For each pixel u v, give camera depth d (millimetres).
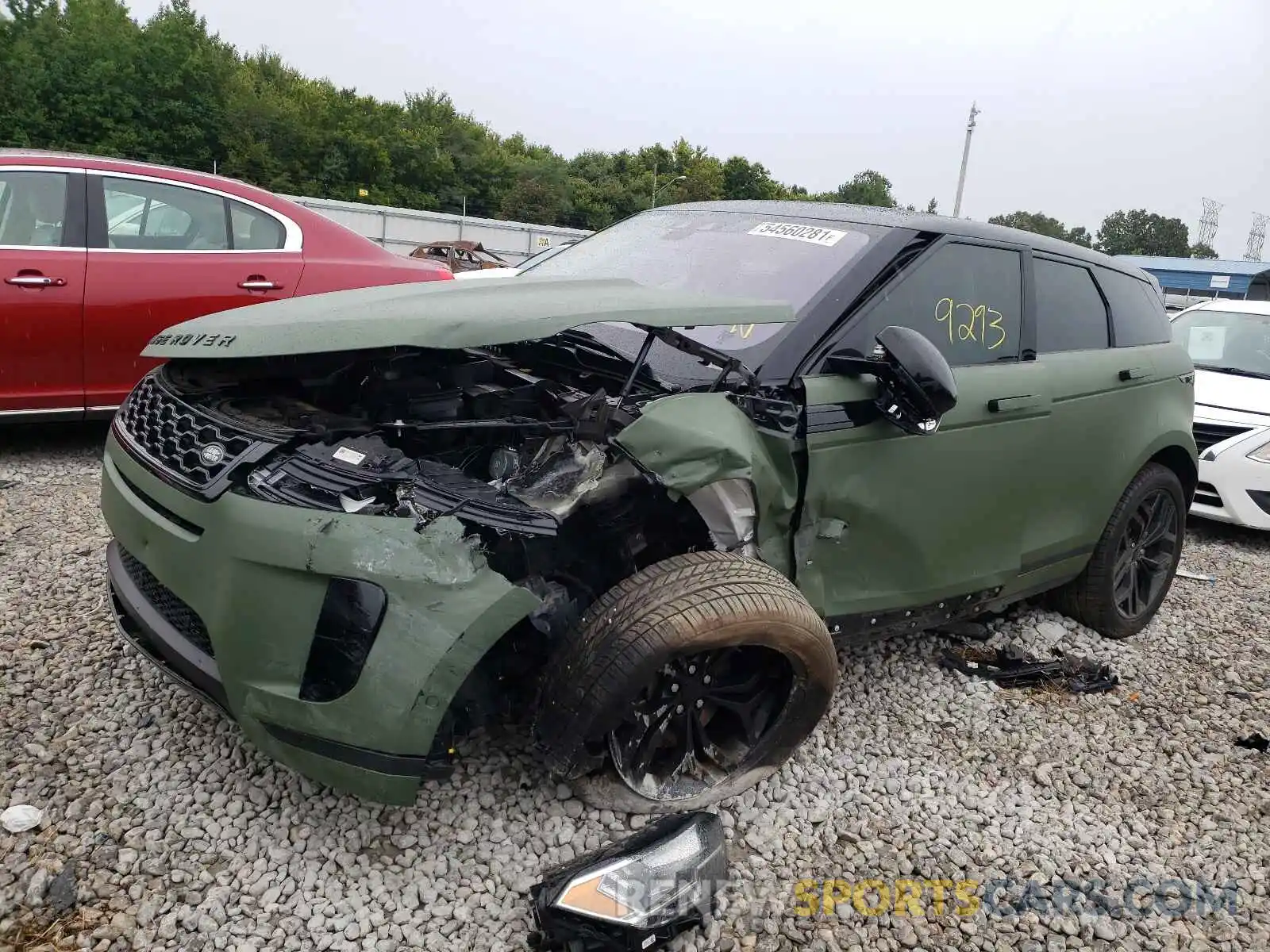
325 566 2037
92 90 51031
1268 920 2549
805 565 2729
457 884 2340
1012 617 4359
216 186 5449
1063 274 3861
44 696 2934
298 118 59812
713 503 2508
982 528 3295
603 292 2682
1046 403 3447
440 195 66812
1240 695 3889
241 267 5395
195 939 2090
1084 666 3906
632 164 77750
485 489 2260
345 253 5801
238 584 2115
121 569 2699
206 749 2732
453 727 2258
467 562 2080
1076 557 3906
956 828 2789
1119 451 3916
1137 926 2477
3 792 2482
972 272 3381
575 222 69938
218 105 56094
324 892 2256
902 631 3219
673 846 2270
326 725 2066
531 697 2496
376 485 2145
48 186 4945
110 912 2143
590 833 2539
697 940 2240
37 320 4863
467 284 2963
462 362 2809
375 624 2053
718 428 2406
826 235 3338
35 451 5570
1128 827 2912
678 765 2533
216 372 2787
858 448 2760
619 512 2539
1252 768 3314
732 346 2854
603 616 2287
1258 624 4738
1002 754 3242
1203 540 6441
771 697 2619
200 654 2291
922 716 3422
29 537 4176
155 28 54031
